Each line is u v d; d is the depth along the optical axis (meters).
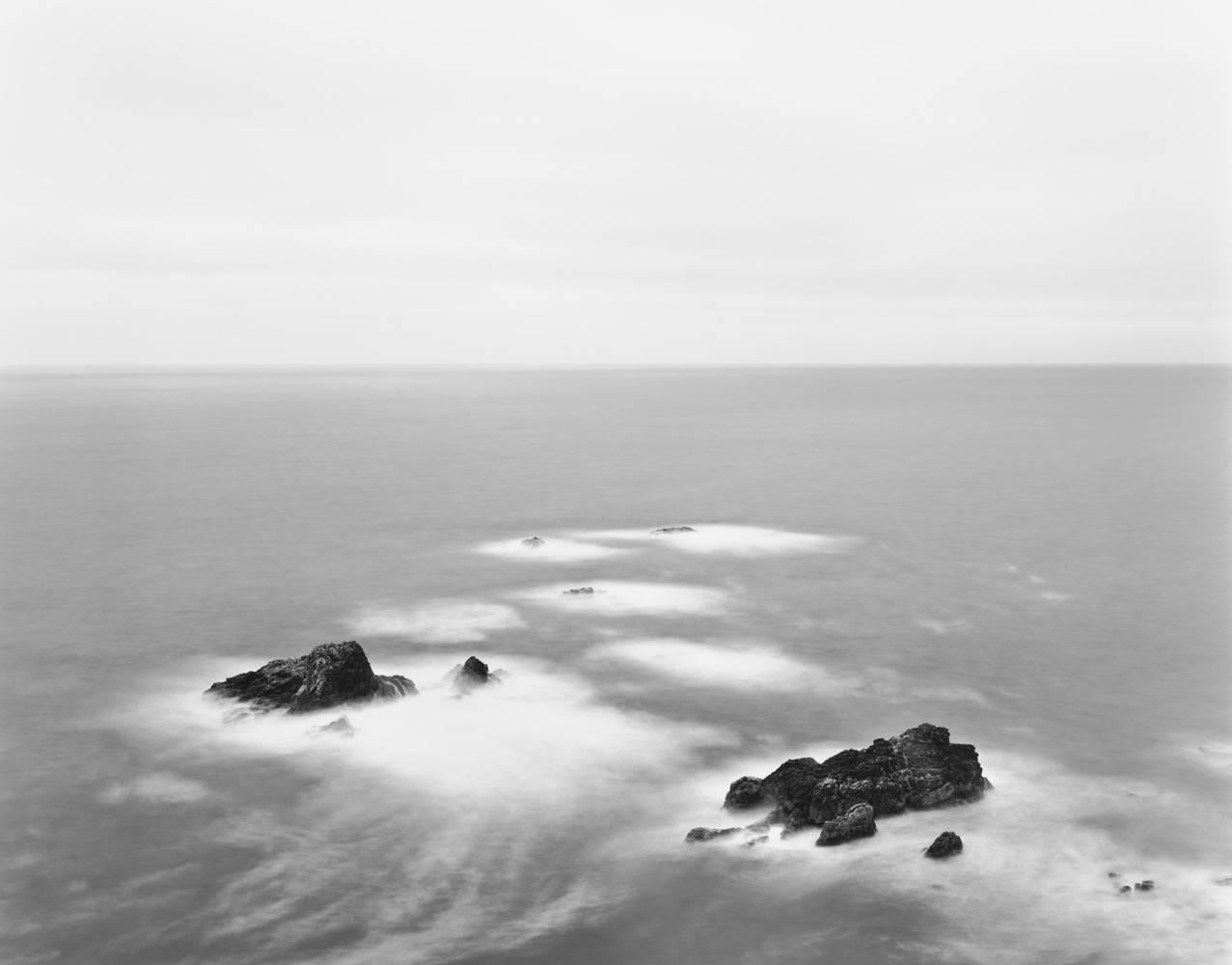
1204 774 48.62
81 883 39.44
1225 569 92.62
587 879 39.38
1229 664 65.94
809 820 42.41
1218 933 35.44
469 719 53.81
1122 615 77.62
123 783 47.38
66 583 86.31
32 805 45.53
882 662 65.44
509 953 35.09
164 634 71.44
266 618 75.19
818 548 101.06
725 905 37.53
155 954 35.19
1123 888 37.94
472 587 84.12
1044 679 62.69
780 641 69.44
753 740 52.38
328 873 39.91
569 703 56.72
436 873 39.94
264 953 35.22
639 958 34.78
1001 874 39.06
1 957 34.94
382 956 35.03
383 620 74.06
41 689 60.06
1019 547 102.38
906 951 34.84
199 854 41.41
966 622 74.81
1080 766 49.44
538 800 45.38
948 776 44.62
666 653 65.94
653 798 45.72
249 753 49.78
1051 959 34.25
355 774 47.56
